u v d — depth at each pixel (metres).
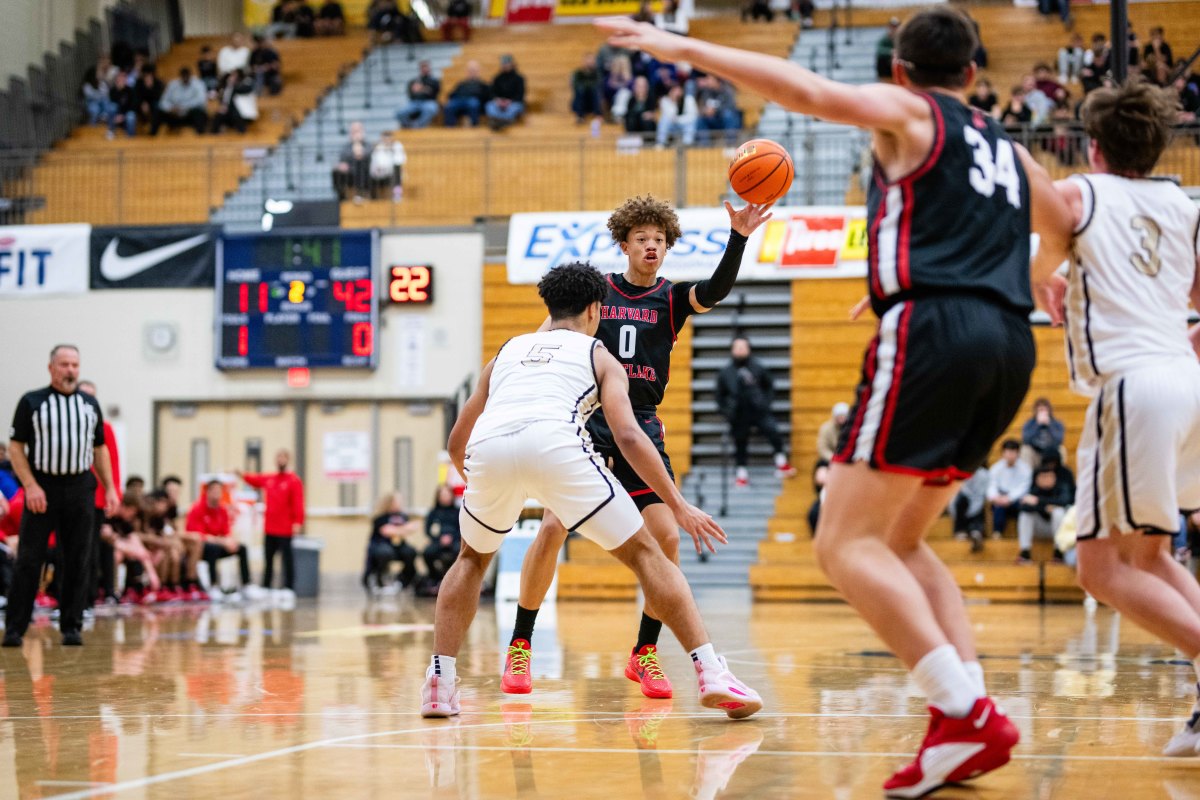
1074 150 18.05
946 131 3.21
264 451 18.80
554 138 20.05
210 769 3.50
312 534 18.66
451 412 18.36
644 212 5.42
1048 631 9.84
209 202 20.66
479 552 4.61
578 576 15.98
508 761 3.61
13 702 5.15
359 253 18.67
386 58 24.69
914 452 3.12
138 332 18.95
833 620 11.40
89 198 20.92
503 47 24.56
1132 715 4.62
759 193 5.17
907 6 24.84
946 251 3.16
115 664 7.02
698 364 18.31
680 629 4.43
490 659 7.18
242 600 15.92
